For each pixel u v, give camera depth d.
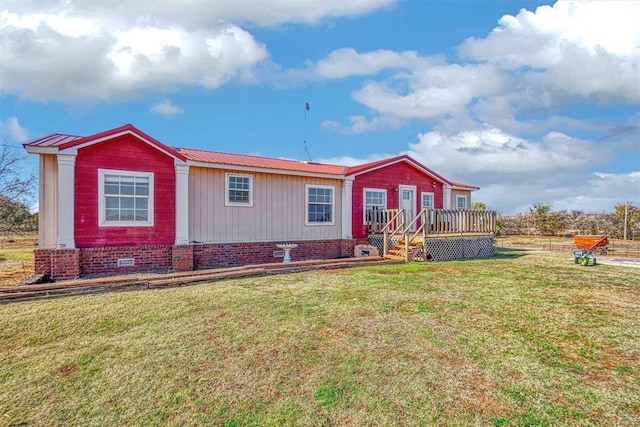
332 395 3.10
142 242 9.78
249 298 6.36
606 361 3.78
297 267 9.55
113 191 9.42
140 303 6.03
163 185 10.12
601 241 11.06
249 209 11.86
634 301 6.16
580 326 4.86
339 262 10.35
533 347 4.14
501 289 7.10
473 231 13.85
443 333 4.59
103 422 2.76
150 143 9.84
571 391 3.17
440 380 3.36
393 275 8.80
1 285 8.02
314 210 13.46
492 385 3.27
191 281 7.75
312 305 5.88
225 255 11.25
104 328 4.84
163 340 4.39
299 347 4.13
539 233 25.66
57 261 8.58
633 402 2.98
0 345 4.29
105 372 3.57
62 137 10.30
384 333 4.59
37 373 3.56
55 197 9.08
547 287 7.31
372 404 2.95
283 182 12.66
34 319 5.18
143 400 3.06
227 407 2.93
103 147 9.30
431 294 6.66
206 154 12.52
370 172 14.80
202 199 10.95
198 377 3.45
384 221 13.99
